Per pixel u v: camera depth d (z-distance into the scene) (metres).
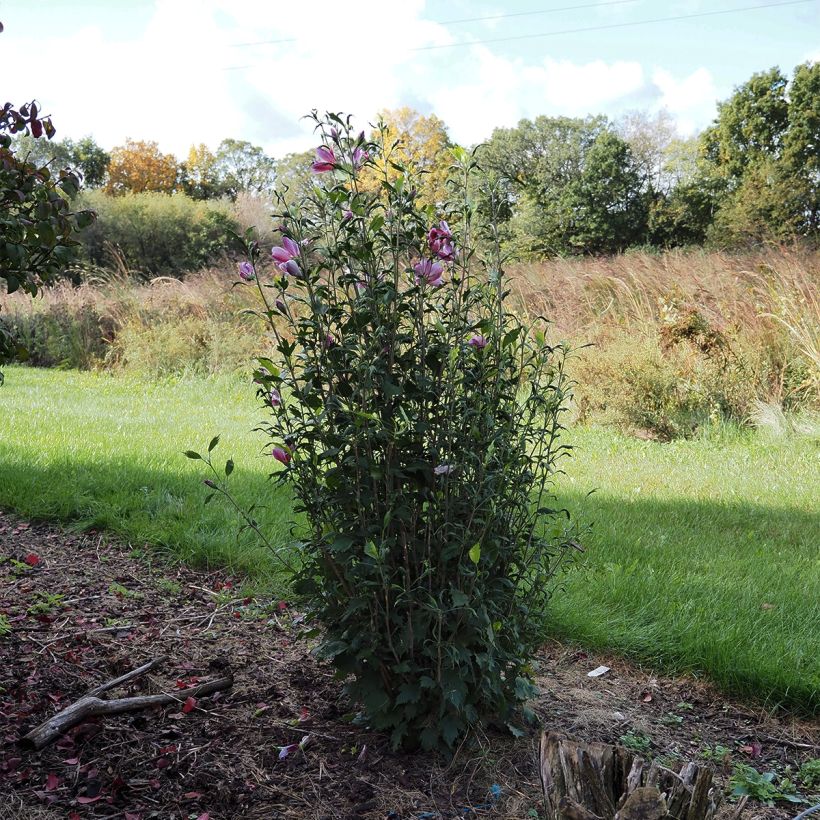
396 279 2.48
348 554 2.54
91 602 3.92
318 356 2.58
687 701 3.12
